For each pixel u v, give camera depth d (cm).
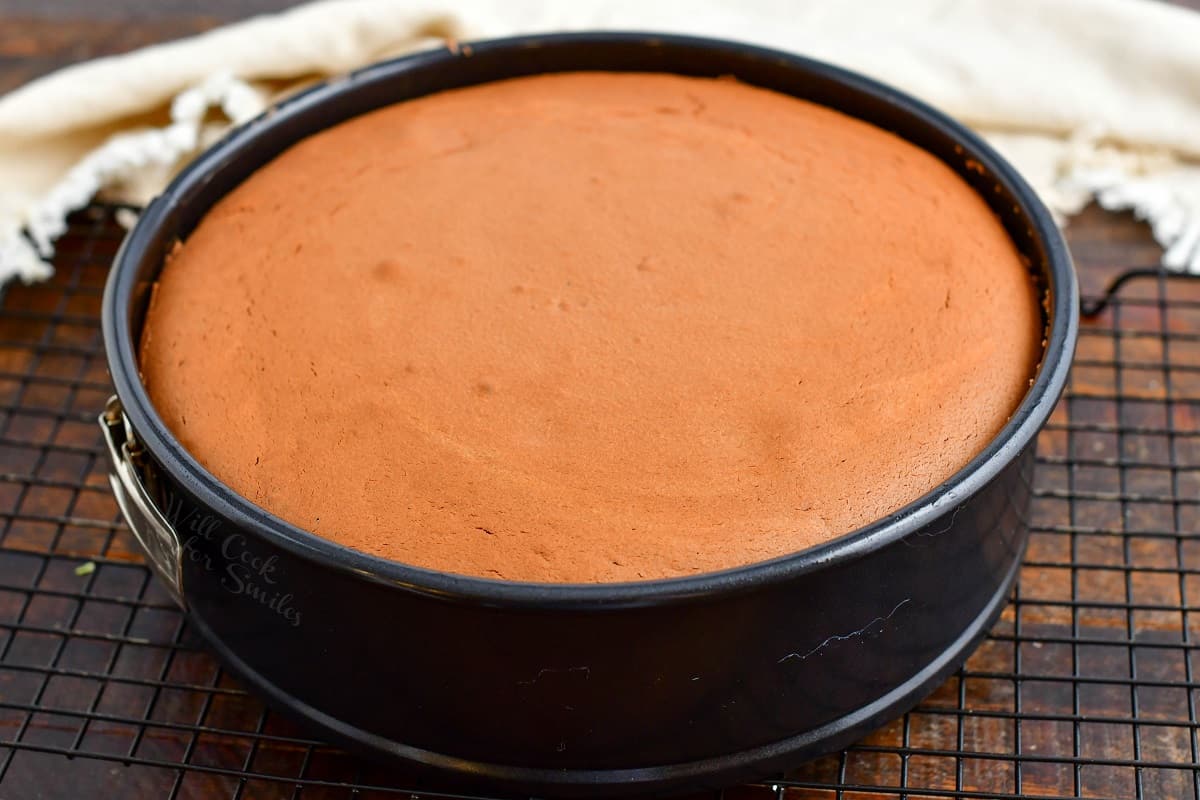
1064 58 78
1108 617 63
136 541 58
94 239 76
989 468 53
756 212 62
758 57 67
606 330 58
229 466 56
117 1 86
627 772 55
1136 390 70
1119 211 77
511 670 53
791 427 56
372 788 57
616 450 55
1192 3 85
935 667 58
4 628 62
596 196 63
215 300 60
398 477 55
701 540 54
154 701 60
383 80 67
